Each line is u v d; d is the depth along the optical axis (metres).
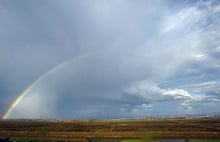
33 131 142.00
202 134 107.44
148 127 157.00
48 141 88.06
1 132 133.62
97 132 131.75
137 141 79.94
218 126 153.50
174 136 100.44
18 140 87.12
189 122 198.25
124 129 148.25
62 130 151.50
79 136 109.38
